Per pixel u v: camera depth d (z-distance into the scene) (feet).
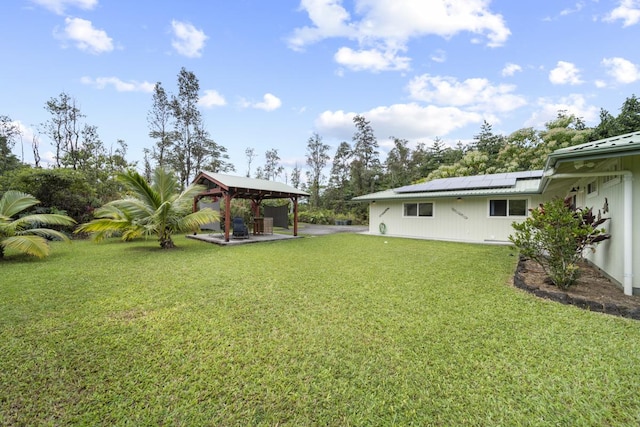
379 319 11.44
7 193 25.05
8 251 26.27
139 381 7.51
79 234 39.11
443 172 78.33
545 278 16.46
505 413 6.43
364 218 82.07
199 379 7.61
